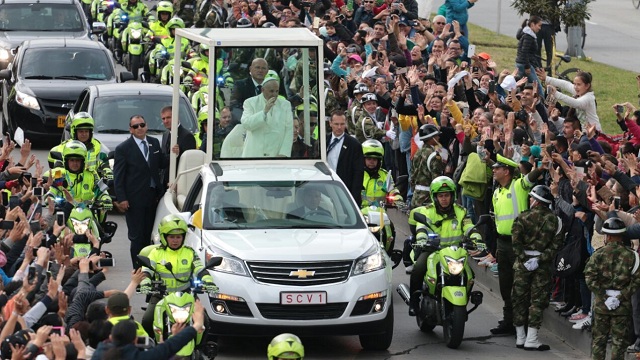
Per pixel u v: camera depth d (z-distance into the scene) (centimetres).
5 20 12081
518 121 6894
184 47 9862
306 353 5547
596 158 5588
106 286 6512
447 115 7381
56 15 12194
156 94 8881
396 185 6706
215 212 5678
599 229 5503
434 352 5588
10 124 10144
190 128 8562
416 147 7756
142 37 12669
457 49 8838
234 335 5306
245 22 10850
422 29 9975
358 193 6544
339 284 5328
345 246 5438
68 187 6450
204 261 5406
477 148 6725
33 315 4103
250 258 5325
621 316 5081
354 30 11150
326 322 5300
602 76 11931
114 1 14650
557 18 10938
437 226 5766
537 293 5675
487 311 6406
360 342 5675
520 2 11062
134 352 3556
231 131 6338
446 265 5578
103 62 10556
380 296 5391
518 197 5844
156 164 6675
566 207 5653
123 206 6600
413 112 7894
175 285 5094
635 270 5056
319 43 6338
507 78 7369
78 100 9156
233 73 6300
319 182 5894
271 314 5281
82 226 6100
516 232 5644
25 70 10388
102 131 8556
